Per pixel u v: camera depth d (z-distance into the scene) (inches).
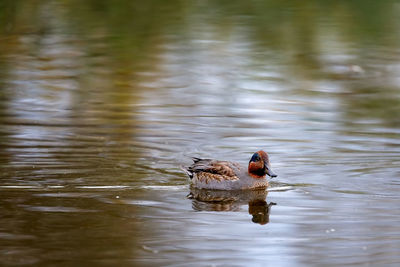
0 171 579.2
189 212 496.4
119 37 1270.9
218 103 855.1
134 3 1604.3
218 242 434.9
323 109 831.7
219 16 1491.1
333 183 566.3
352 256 411.5
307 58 1127.0
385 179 575.2
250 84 961.5
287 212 498.3
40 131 716.0
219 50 1179.3
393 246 428.1
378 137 706.8
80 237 437.1
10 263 393.7
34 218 471.5
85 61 1092.5
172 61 1098.1
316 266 397.1
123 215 483.8
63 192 531.2
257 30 1347.2
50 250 414.3
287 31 1338.6
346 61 1103.0
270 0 1658.5
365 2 1585.9
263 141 690.8
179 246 426.9
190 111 815.1
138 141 687.7
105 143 677.3
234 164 587.5
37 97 874.1
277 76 1008.9
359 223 471.8
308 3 1621.6
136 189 547.2
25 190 534.0
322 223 472.1
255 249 423.8
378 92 922.7
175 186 561.9
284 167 609.6
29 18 1421.0
